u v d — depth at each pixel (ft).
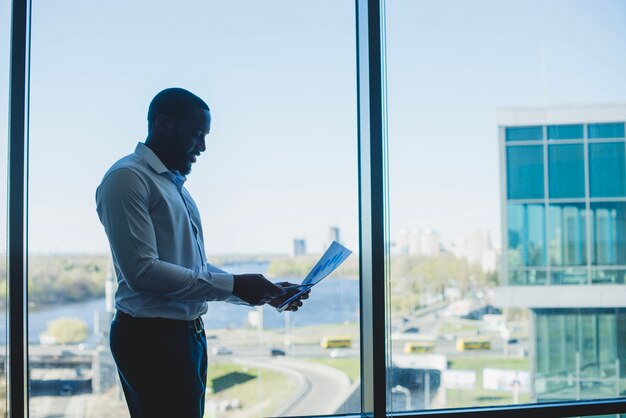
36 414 6.77
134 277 4.93
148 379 5.15
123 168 5.12
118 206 5.00
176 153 5.57
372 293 7.20
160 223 5.31
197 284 5.18
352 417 7.45
